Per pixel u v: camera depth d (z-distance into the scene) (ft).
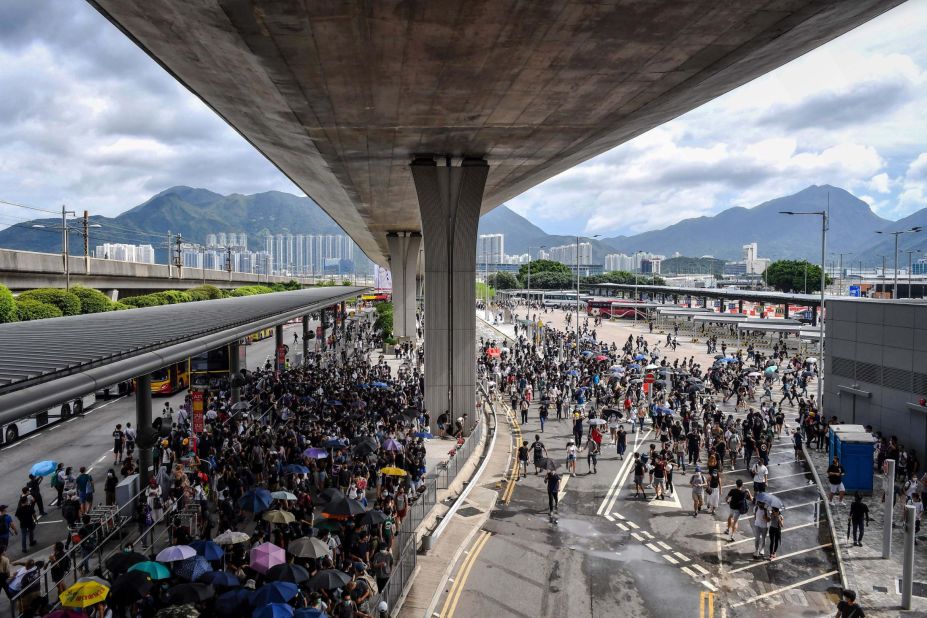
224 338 85.40
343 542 57.06
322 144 98.17
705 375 169.78
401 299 269.03
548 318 405.39
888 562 63.82
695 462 96.68
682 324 349.00
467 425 119.24
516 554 66.08
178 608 40.29
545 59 63.82
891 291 383.45
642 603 55.88
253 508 57.26
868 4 57.06
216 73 67.51
